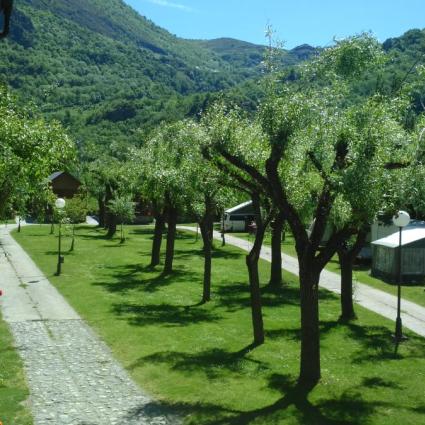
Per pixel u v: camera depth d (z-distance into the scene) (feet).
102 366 52.65
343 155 44.29
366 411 42.83
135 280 108.68
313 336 48.60
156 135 104.47
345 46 46.39
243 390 46.83
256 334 63.98
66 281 104.22
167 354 57.31
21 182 53.47
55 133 54.08
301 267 48.06
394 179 42.45
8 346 58.65
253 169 48.93
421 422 41.14
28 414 39.81
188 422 39.17
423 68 47.03
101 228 232.53
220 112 54.08
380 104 42.73
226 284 107.24
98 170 214.28
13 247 156.04
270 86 44.98
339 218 50.26
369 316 82.23
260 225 63.36
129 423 38.73
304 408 42.73
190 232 218.18
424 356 61.36
